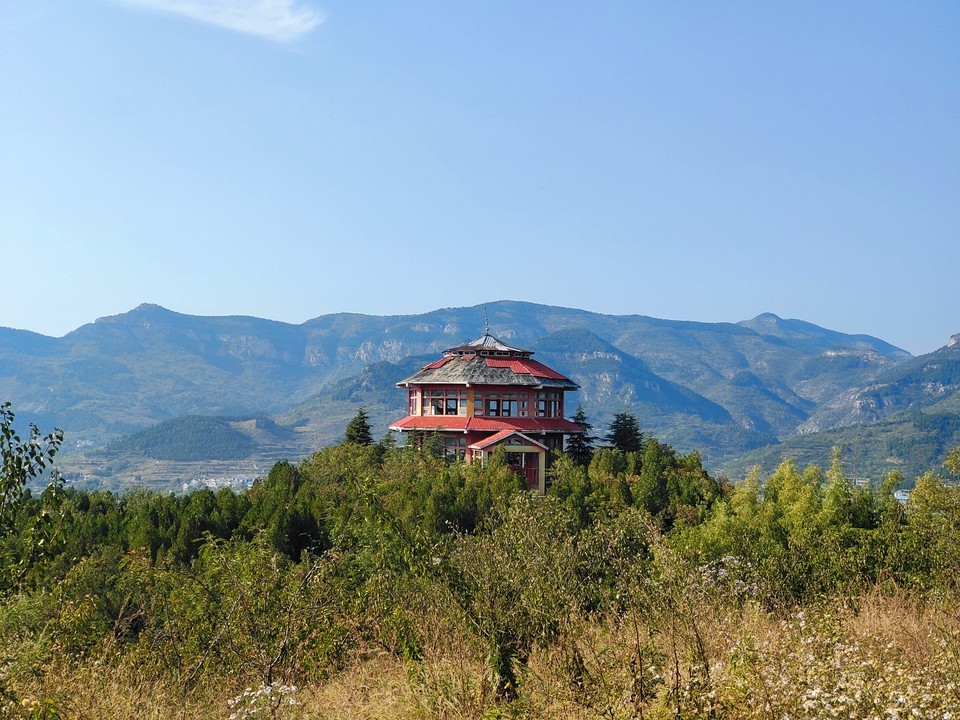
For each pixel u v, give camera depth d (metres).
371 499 14.08
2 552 11.98
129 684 13.84
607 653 11.79
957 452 20.72
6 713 11.18
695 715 10.23
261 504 35.94
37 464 11.91
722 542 21.98
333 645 14.91
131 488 42.72
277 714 11.87
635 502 35.78
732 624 13.09
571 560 13.46
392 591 15.70
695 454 48.38
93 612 17.45
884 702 9.50
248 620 15.27
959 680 9.99
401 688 13.13
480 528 17.38
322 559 16.39
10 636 14.77
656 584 11.87
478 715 11.52
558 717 10.90
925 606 16.06
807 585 17.88
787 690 9.98
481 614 12.62
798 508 31.20
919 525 19.97
